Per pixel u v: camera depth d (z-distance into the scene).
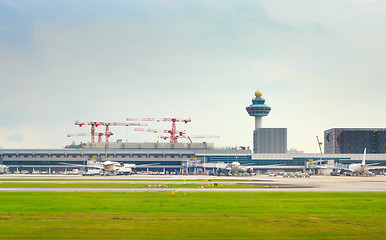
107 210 71.75
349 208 75.81
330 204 82.19
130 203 83.00
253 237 48.97
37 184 147.88
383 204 82.56
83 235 49.41
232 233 51.09
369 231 52.81
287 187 133.88
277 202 85.62
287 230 53.25
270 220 61.00
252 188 128.50
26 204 80.94
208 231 52.25
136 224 56.94
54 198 93.50
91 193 108.06
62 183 155.00
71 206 77.62
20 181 170.75
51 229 53.06
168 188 128.00
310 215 66.44
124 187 132.25
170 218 62.38
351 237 49.22
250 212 69.62
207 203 83.25
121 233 50.69
